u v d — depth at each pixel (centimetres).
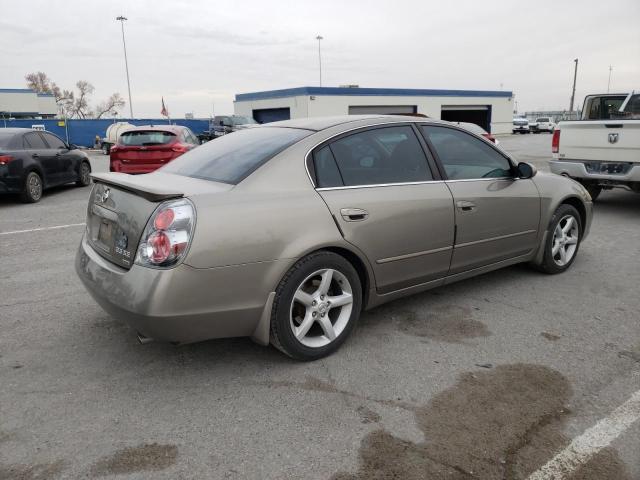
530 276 511
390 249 362
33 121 3753
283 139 353
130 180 330
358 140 365
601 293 464
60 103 7812
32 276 524
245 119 3147
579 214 534
